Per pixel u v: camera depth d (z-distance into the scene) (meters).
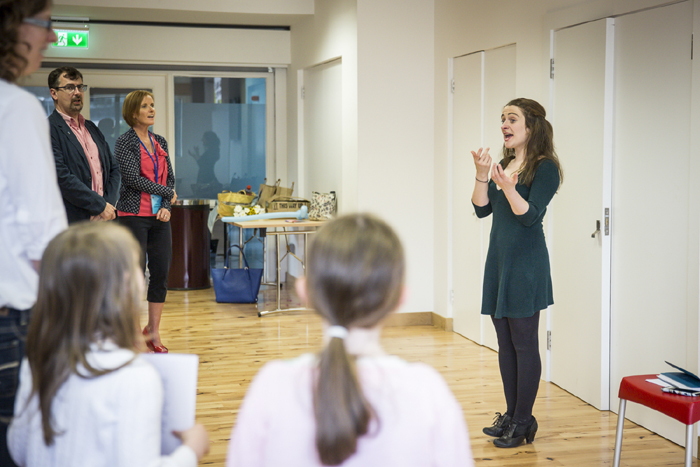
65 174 3.68
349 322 1.04
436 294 5.62
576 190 3.75
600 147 3.54
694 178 2.99
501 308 3.08
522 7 4.26
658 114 3.22
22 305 1.55
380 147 5.52
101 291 1.26
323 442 0.97
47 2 1.56
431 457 1.05
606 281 3.57
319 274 1.06
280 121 7.59
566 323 3.90
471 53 4.96
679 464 2.95
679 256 3.12
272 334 5.32
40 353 1.26
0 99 1.50
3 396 1.56
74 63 6.99
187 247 7.22
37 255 1.51
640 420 3.42
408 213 5.60
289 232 6.11
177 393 1.36
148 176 4.60
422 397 1.05
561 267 3.92
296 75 7.13
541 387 4.02
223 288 6.50
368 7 5.43
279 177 7.63
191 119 7.43
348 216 1.12
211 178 7.57
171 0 6.39
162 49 7.04
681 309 3.12
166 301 6.64
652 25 3.24
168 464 1.26
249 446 1.07
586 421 3.47
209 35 7.14
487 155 3.12
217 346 4.95
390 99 5.52
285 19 6.88
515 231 3.05
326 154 6.46
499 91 4.63
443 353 4.77
